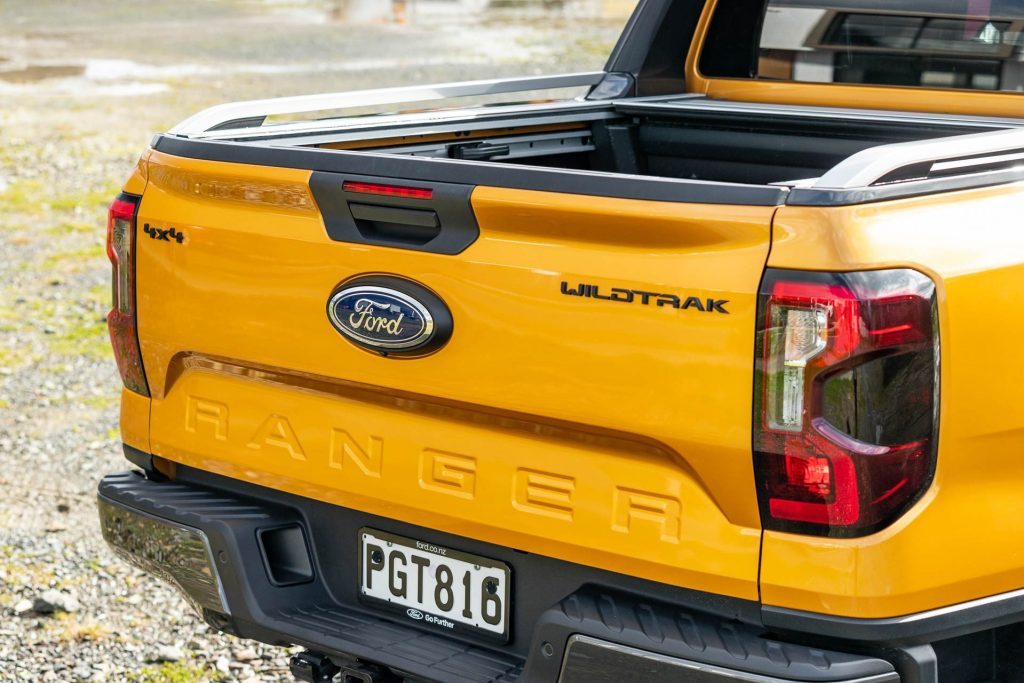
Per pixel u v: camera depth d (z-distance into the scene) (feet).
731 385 7.60
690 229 7.64
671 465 7.97
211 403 10.01
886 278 7.34
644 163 14.34
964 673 8.70
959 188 8.01
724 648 7.68
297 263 9.20
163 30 73.20
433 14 81.97
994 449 7.93
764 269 7.45
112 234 10.36
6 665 13.25
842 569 7.48
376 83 54.34
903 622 7.59
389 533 9.32
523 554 8.69
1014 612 8.19
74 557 15.80
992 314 7.81
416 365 8.75
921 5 12.66
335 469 9.37
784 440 7.50
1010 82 12.30
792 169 13.25
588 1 88.33
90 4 84.99
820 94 13.61
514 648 8.84
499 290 8.32
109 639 13.87
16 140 44.14
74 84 55.47
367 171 8.82
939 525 7.66
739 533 7.74
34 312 26.73
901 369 7.40
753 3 13.99
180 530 9.87
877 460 7.41
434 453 8.87
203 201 9.73
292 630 9.38
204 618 10.15
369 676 9.13
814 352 7.35
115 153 42.80
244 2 87.61
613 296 7.90
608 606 8.17
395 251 8.72
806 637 7.72
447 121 12.53
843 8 13.28
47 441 19.71
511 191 8.21
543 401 8.27
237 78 56.59
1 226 33.76
